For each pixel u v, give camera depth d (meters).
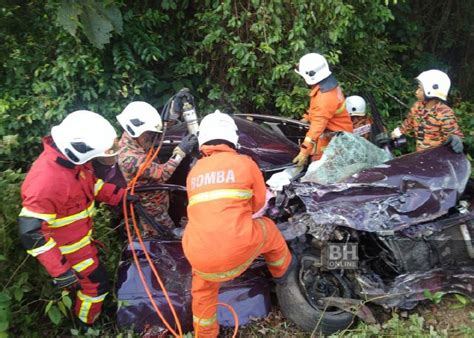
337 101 4.25
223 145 2.96
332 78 4.26
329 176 3.46
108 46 5.19
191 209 2.89
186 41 5.66
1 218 2.99
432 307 3.57
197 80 5.84
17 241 3.13
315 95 4.26
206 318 3.03
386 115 6.18
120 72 5.20
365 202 3.23
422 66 7.71
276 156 4.07
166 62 5.76
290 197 3.36
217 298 3.11
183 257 3.49
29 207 2.73
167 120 3.74
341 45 6.12
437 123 4.49
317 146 4.48
